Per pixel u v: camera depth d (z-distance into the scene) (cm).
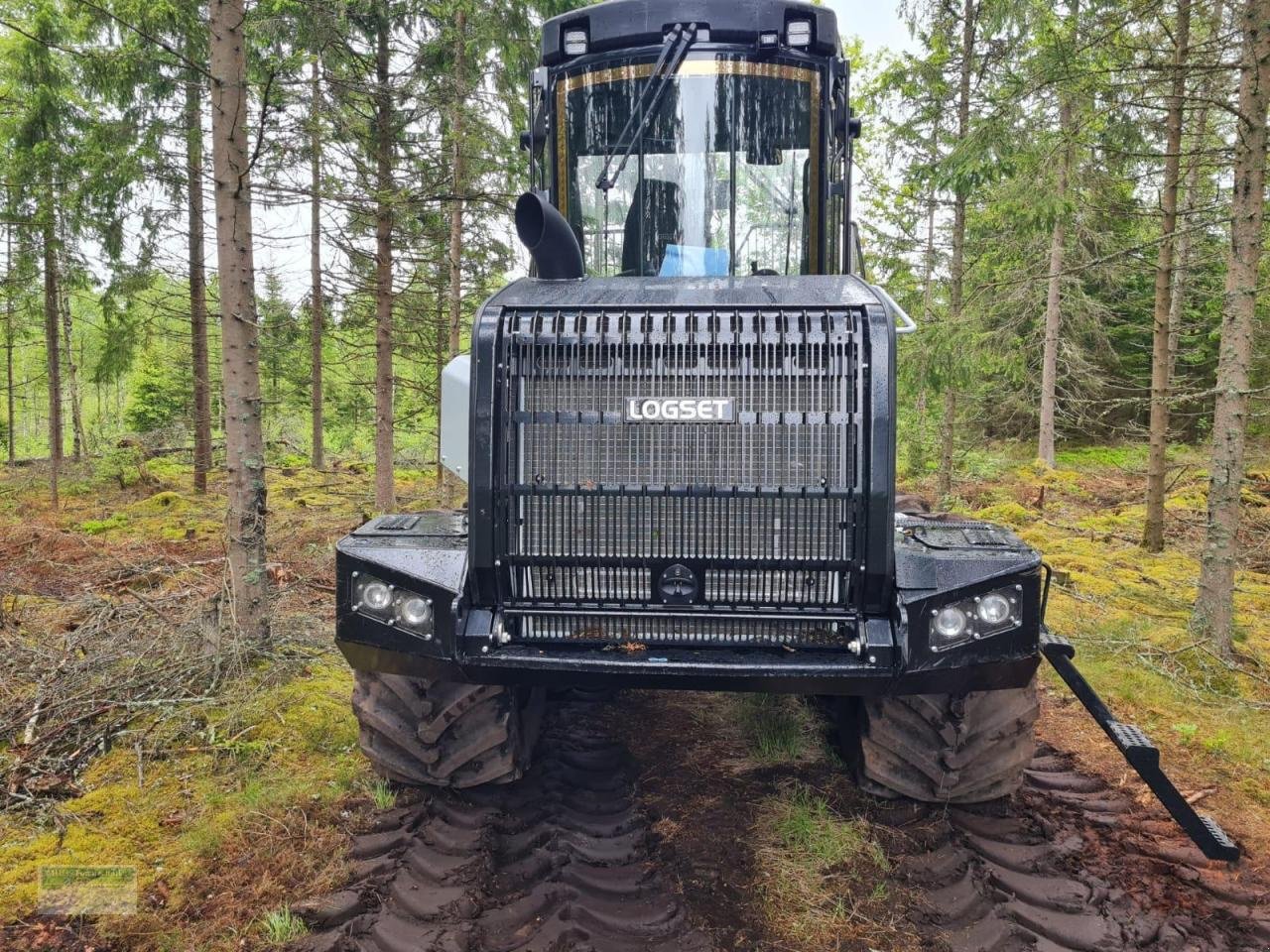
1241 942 281
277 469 1716
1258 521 1012
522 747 361
